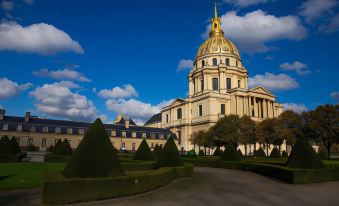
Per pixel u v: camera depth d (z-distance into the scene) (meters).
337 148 114.94
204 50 115.19
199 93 110.06
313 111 60.69
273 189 19.12
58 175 15.69
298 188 19.70
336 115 57.00
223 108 101.75
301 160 24.72
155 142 103.44
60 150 42.31
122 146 97.06
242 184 21.39
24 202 13.84
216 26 121.94
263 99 104.19
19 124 82.69
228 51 112.81
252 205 14.02
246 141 69.31
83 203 13.70
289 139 63.75
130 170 29.92
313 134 60.34
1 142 40.72
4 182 19.61
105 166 15.86
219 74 106.75
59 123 90.12
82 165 15.54
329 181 23.48
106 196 14.73
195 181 22.69
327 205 14.33
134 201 14.34
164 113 128.25
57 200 13.26
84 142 16.38
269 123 68.50
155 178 18.34
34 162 38.50
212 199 15.32
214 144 73.62
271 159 47.81
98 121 17.09
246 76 112.56
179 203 14.09
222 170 34.38
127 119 103.56
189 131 108.69
